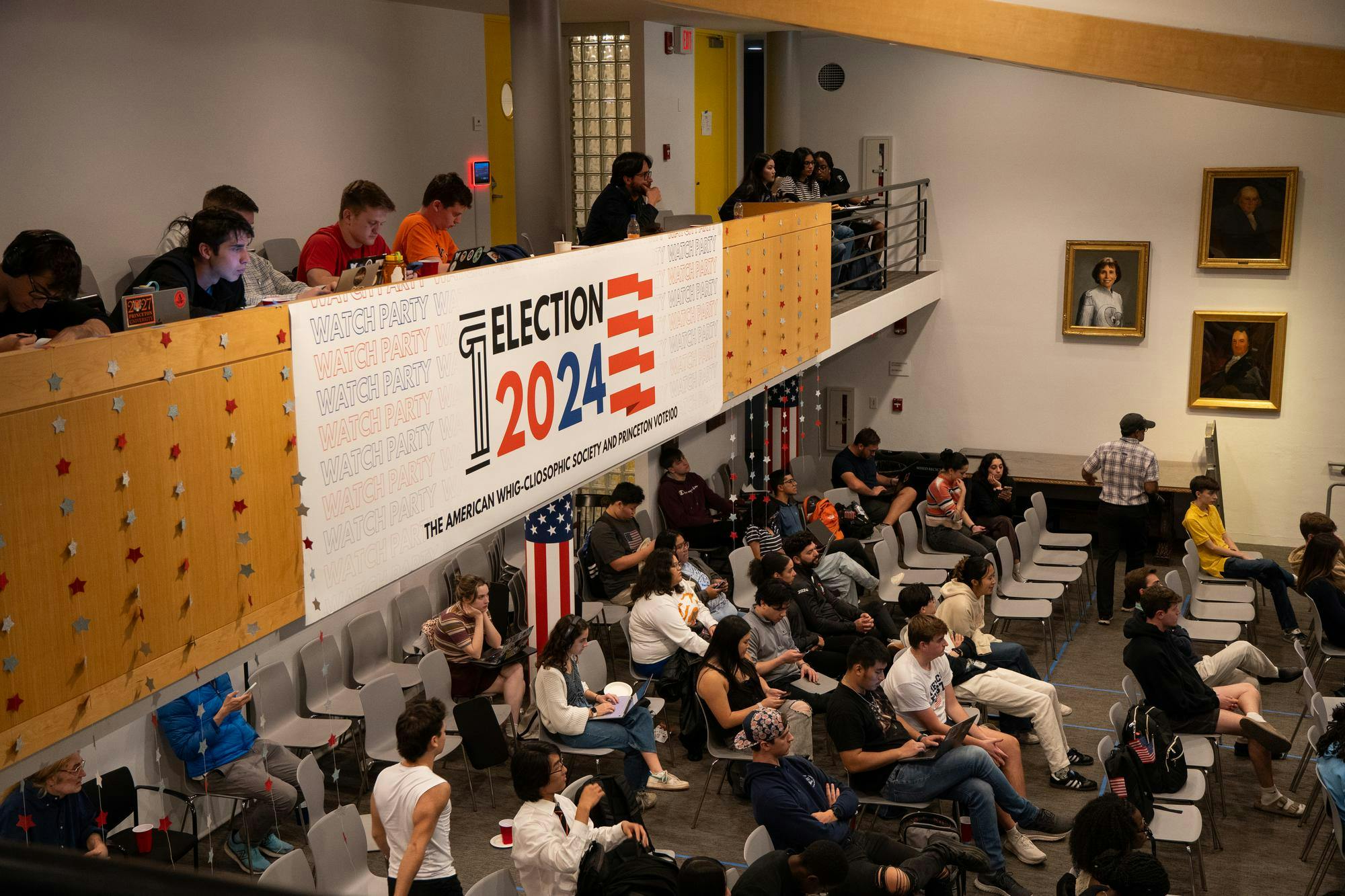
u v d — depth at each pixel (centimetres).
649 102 1311
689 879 505
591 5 1133
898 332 1555
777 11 849
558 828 566
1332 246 1345
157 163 763
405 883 529
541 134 806
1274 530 1420
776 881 536
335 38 922
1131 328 1442
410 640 889
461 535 607
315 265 637
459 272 597
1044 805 778
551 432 686
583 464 724
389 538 550
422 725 556
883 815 705
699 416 879
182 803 706
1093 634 1122
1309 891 667
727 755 748
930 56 1480
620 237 767
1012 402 1521
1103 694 976
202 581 440
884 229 1362
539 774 564
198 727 671
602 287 731
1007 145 1466
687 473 1171
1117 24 844
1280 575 1070
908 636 721
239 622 459
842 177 1420
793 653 834
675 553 949
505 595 910
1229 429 1421
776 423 1435
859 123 1528
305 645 789
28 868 33
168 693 427
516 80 803
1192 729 746
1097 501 1399
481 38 1117
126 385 403
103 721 400
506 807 778
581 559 1002
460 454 603
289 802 690
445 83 1066
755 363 977
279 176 872
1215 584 1085
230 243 468
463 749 755
